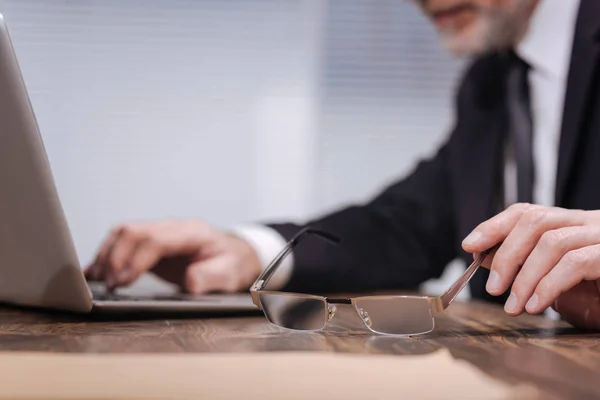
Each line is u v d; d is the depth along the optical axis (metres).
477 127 1.49
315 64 2.98
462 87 1.55
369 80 2.99
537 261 0.71
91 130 2.92
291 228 1.33
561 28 1.47
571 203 1.25
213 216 2.96
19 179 0.67
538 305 0.70
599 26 1.21
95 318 0.77
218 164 2.96
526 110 1.41
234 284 1.21
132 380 0.45
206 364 0.50
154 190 2.94
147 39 2.93
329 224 1.44
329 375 0.48
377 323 0.71
